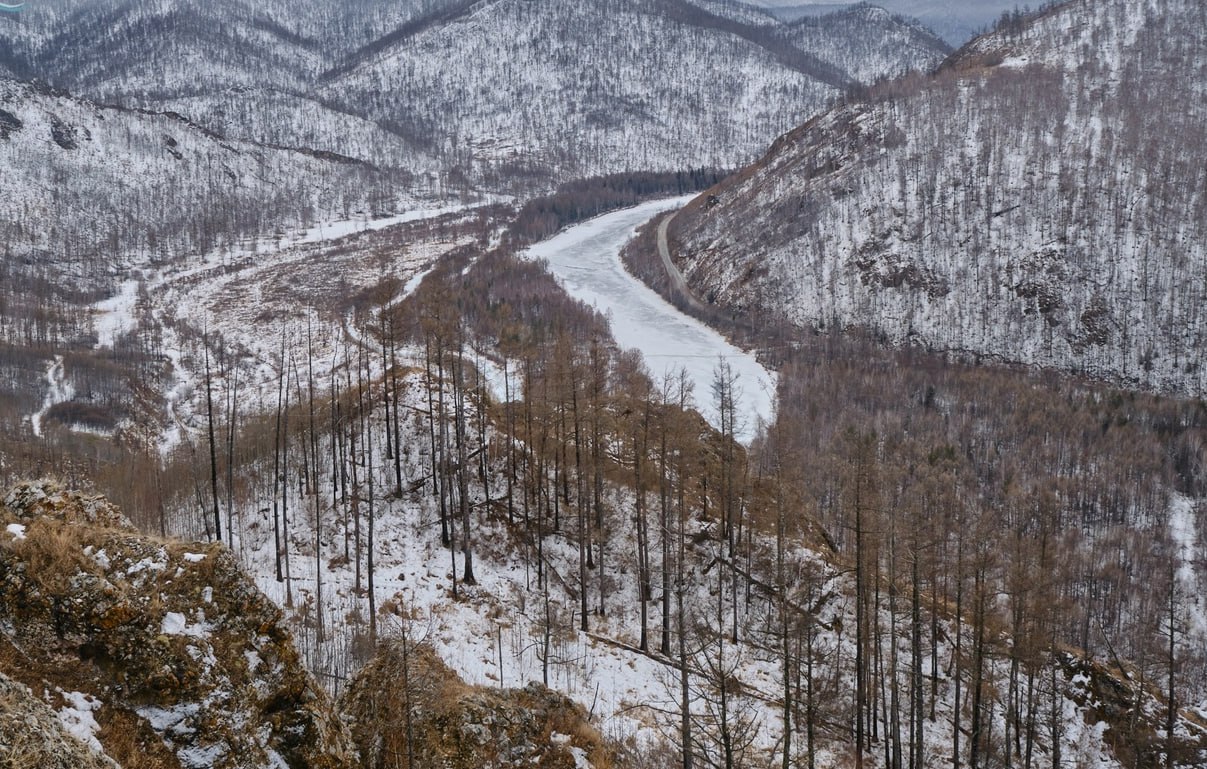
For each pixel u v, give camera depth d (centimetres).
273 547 5566
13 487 2306
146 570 2094
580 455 6259
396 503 6169
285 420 6481
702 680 4769
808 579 5556
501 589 5462
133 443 10075
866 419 10850
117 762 1708
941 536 5053
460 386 6266
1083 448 11244
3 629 1867
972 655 4538
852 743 4622
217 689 1972
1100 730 5150
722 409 6569
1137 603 7888
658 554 6094
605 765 3041
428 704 2852
